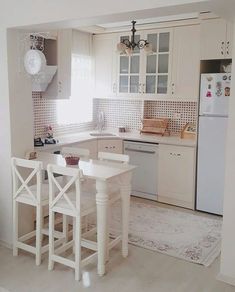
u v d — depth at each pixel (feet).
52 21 9.06
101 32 16.83
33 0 9.23
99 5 8.24
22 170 10.51
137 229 12.42
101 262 9.27
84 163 10.24
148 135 16.58
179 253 10.68
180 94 15.06
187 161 14.38
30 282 8.91
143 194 15.93
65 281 8.98
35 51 9.94
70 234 11.27
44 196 9.69
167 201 15.28
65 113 16.55
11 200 10.62
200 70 13.60
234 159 8.54
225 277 9.14
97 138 15.67
